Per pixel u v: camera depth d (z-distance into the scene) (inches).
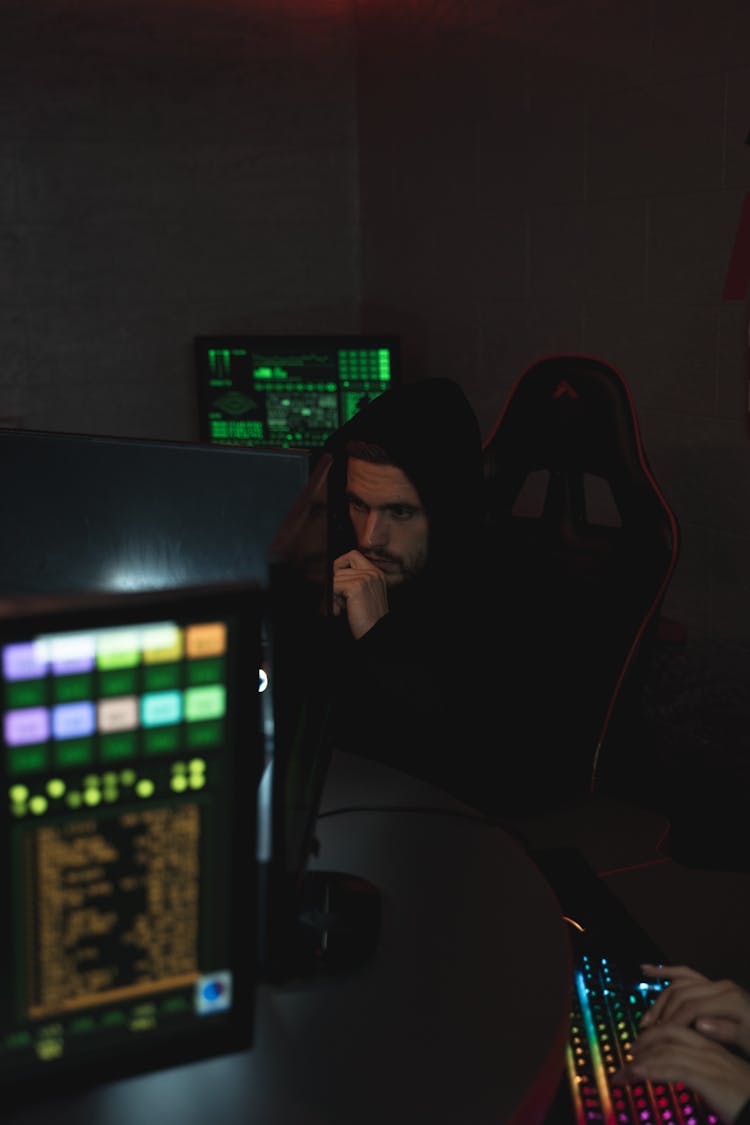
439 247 148.8
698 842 95.8
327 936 40.4
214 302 161.3
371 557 72.5
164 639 27.6
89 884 28.6
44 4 145.3
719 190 103.4
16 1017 28.8
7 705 26.6
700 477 110.4
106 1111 32.2
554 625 73.9
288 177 162.1
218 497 53.3
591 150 119.3
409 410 70.7
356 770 57.1
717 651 110.4
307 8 158.2
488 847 48.7
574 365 76.9
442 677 67.9
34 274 151.2
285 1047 35.2
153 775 28.4
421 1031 36.1
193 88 154.6
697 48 103.8
